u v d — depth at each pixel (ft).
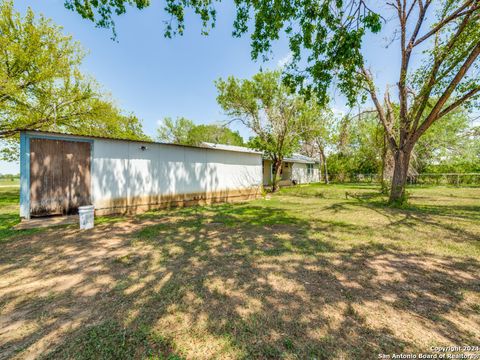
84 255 12.22
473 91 22.27
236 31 16.75
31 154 21.01
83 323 6.64
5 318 6.89
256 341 5.88
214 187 34.17
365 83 29.73
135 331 6.27
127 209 24.91
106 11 14.83
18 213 23.91
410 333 6.23
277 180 51.39
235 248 13.47
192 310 7.28
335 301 7.82
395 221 20.72
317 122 45.52
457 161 58.23
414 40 26.32
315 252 12.75
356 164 79.87
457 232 16.92
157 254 12.42
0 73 31.53
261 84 41.83
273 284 9.05
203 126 114.52
